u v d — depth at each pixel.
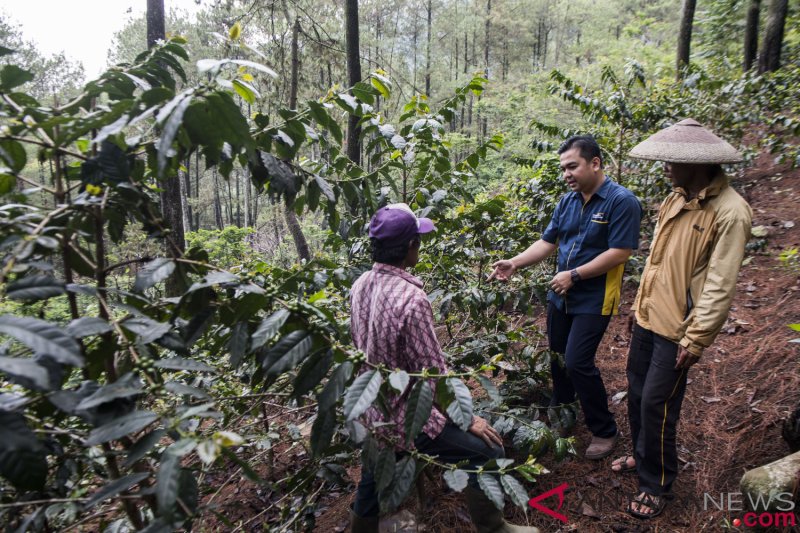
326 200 2.13
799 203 5.01
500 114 20.28
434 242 3.12
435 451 1.73
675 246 2.01
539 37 32.97
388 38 26.11
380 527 2.22
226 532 2.46
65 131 1.12
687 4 9.59
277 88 9.16
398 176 3.40
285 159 1.72
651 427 2.10
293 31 10.87
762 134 6.07
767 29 8.62
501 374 3.34
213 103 1.12
